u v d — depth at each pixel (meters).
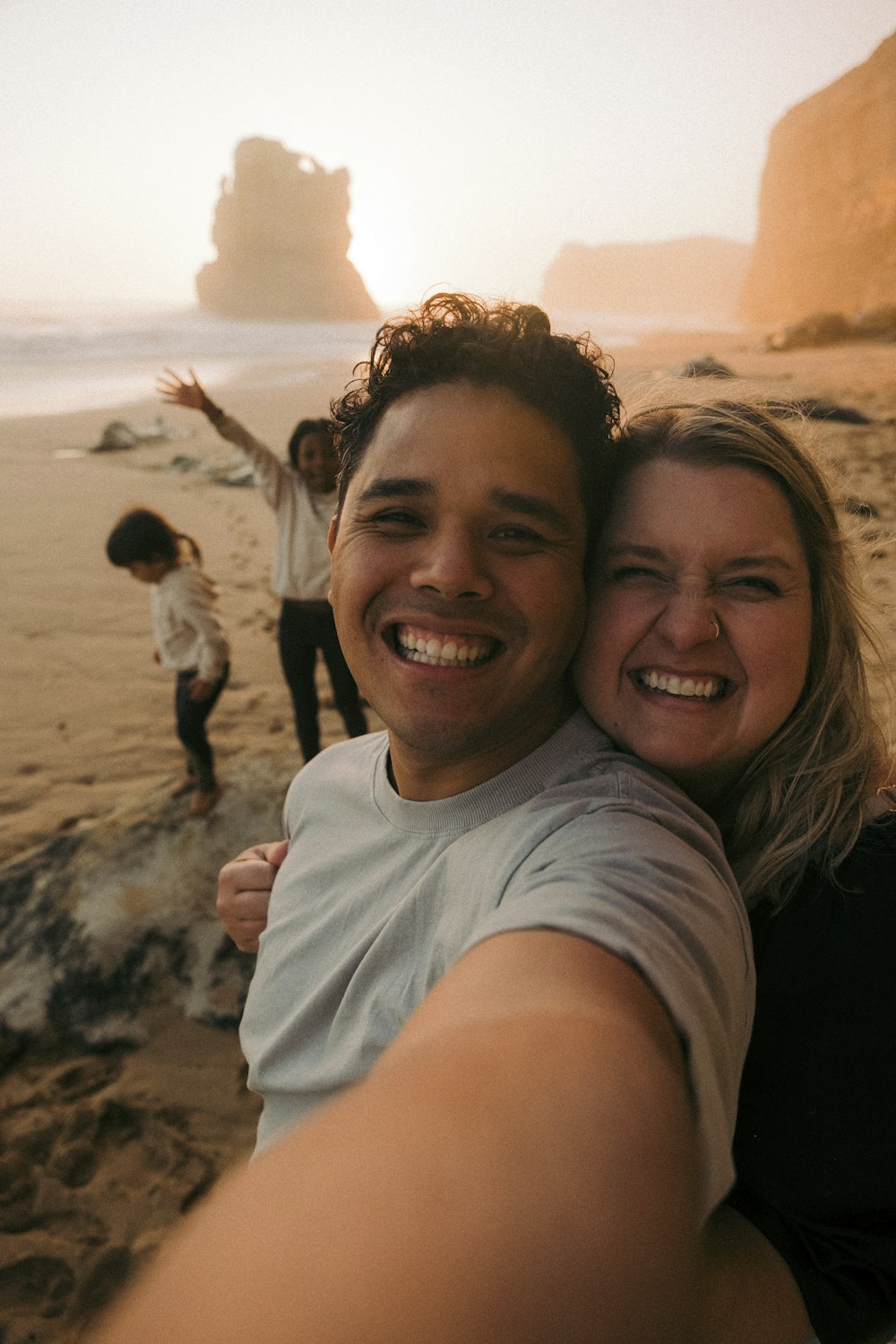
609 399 0.92
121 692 5.32
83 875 3.04
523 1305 0.30
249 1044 1.05
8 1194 2.20
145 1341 0.27
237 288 123.31
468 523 0.83
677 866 0.67
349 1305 0.28
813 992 0.83
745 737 0.92
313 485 3.71
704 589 0.89
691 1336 0.33
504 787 0.87
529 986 0.48
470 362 0.83
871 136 82.12
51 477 11.81
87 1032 2.64
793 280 95.75
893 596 4.30
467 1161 0.33
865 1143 0.80
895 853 0.87
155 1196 2.19
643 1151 0.36
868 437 12.09
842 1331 0.77
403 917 0.85
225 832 3.21
